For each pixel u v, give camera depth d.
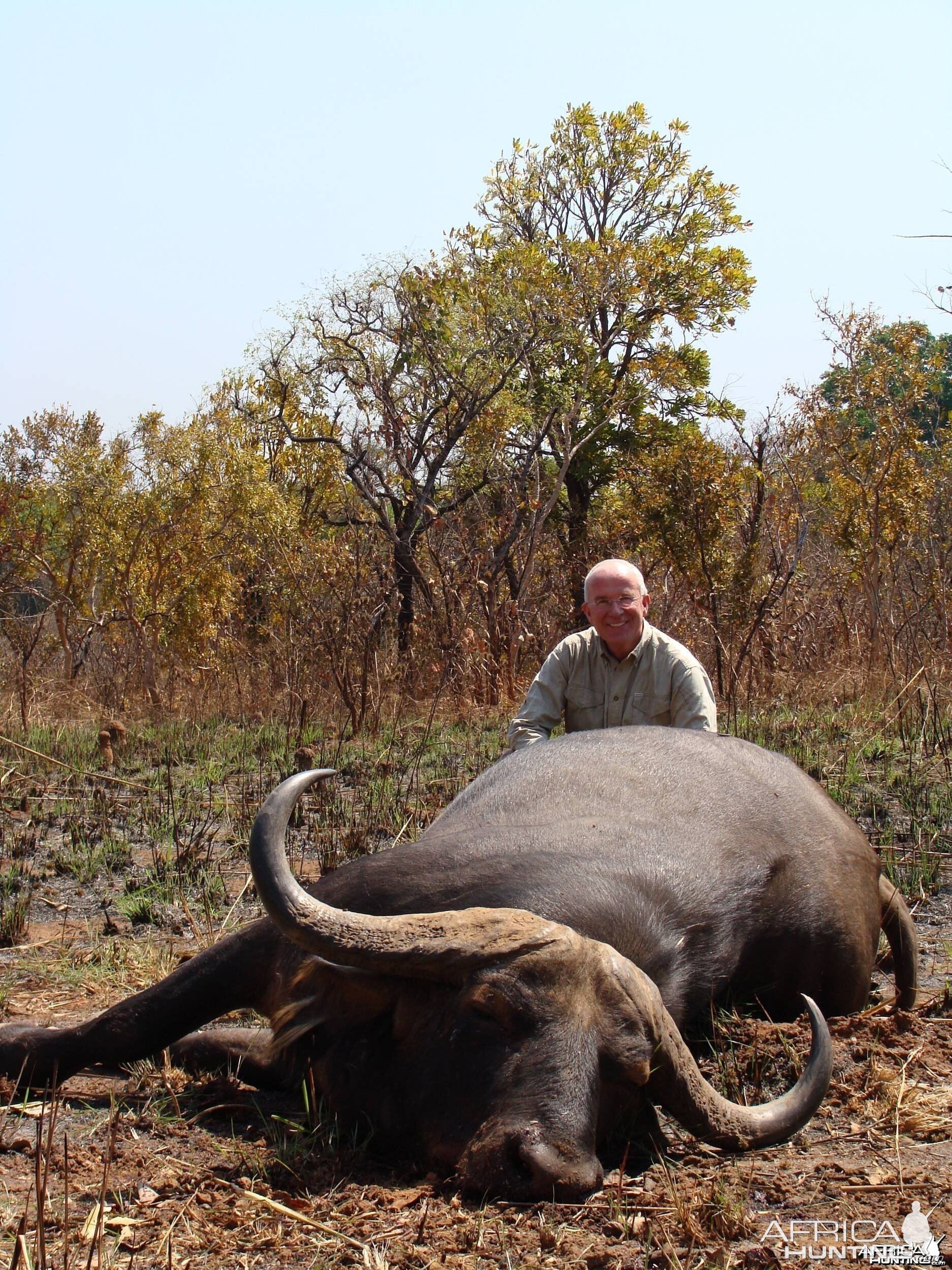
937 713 10.50
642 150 21.98
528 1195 3.17
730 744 5.27
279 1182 3.45
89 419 16.62
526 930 3.42
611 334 20.62
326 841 7.48
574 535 19.34
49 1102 4.02
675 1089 3.38
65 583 17.23
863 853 5.16
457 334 17.36
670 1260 2.96
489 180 22.56
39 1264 2.80
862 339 15.99
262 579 15.67
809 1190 3.42
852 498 15.89
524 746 5.87
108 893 6.73
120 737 11.00
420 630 14.16
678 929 4.12
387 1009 3.63
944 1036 4.50
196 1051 4.31
